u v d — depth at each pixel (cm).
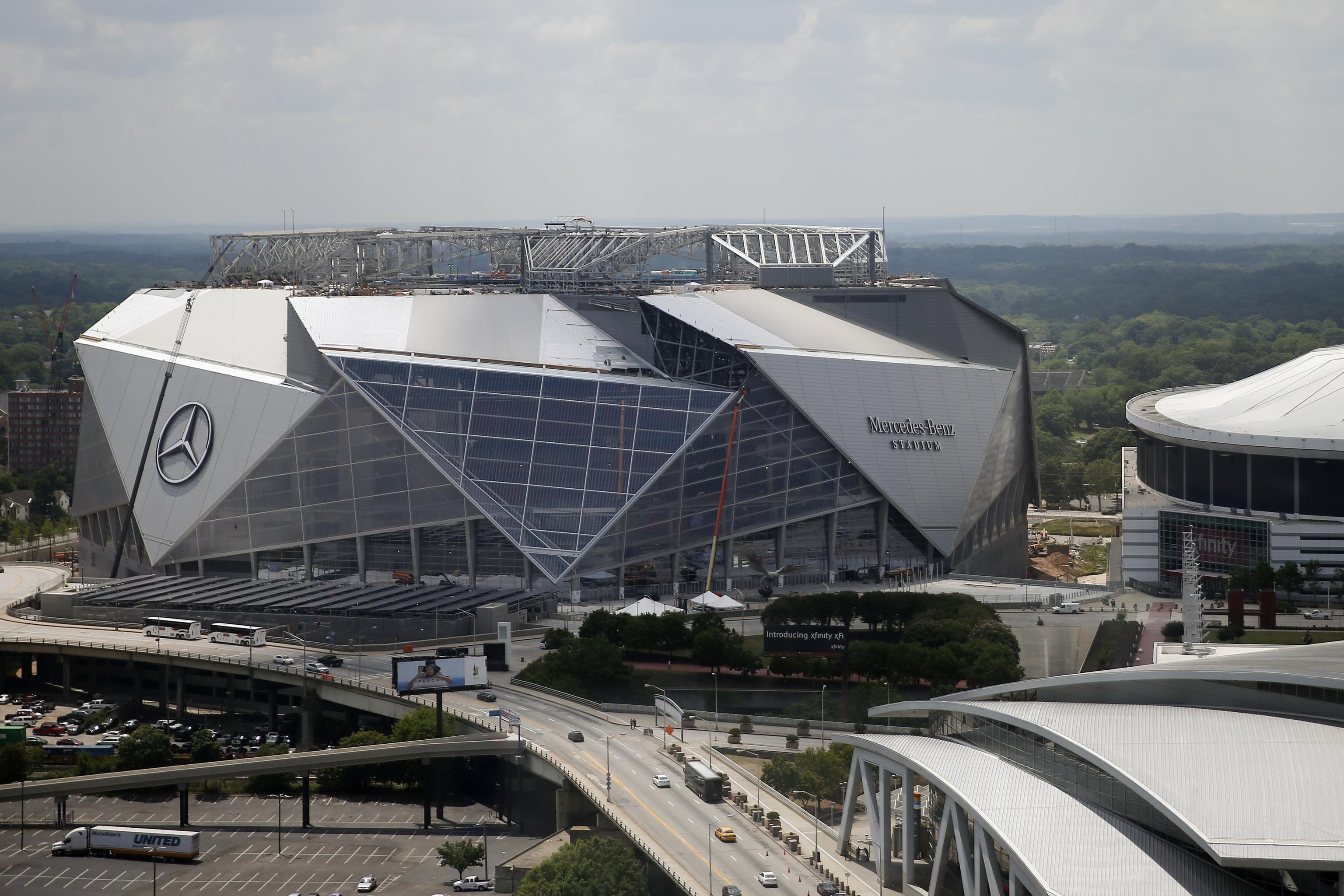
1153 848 11938
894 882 14488
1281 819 11325
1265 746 12306
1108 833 12175
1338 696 12619
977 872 12800
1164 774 12069
